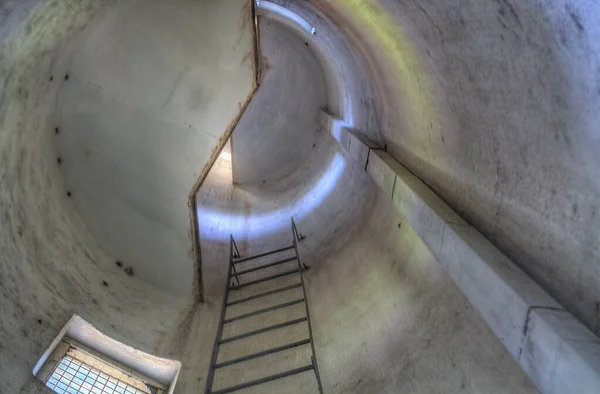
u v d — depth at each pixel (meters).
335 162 8.10
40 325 3.46
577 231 2.11
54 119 4.09
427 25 3.04
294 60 9.65
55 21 3.19
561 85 2.02
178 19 4.52
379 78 5.18
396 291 4.48
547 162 2.29
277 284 5.78
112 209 4.77
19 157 3.63
